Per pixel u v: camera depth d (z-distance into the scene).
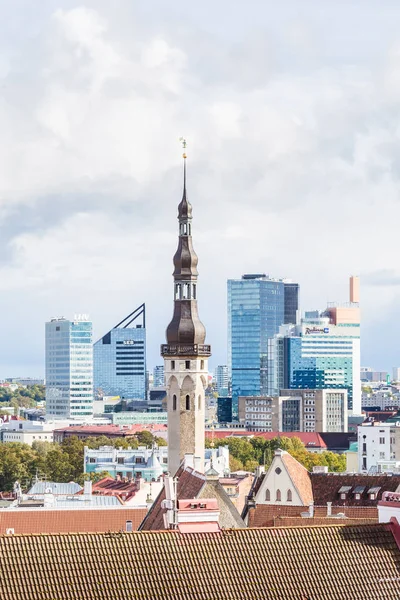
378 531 164.25
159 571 153.75
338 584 157.75
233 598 153.25
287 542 160.38
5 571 149.38
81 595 149.50
